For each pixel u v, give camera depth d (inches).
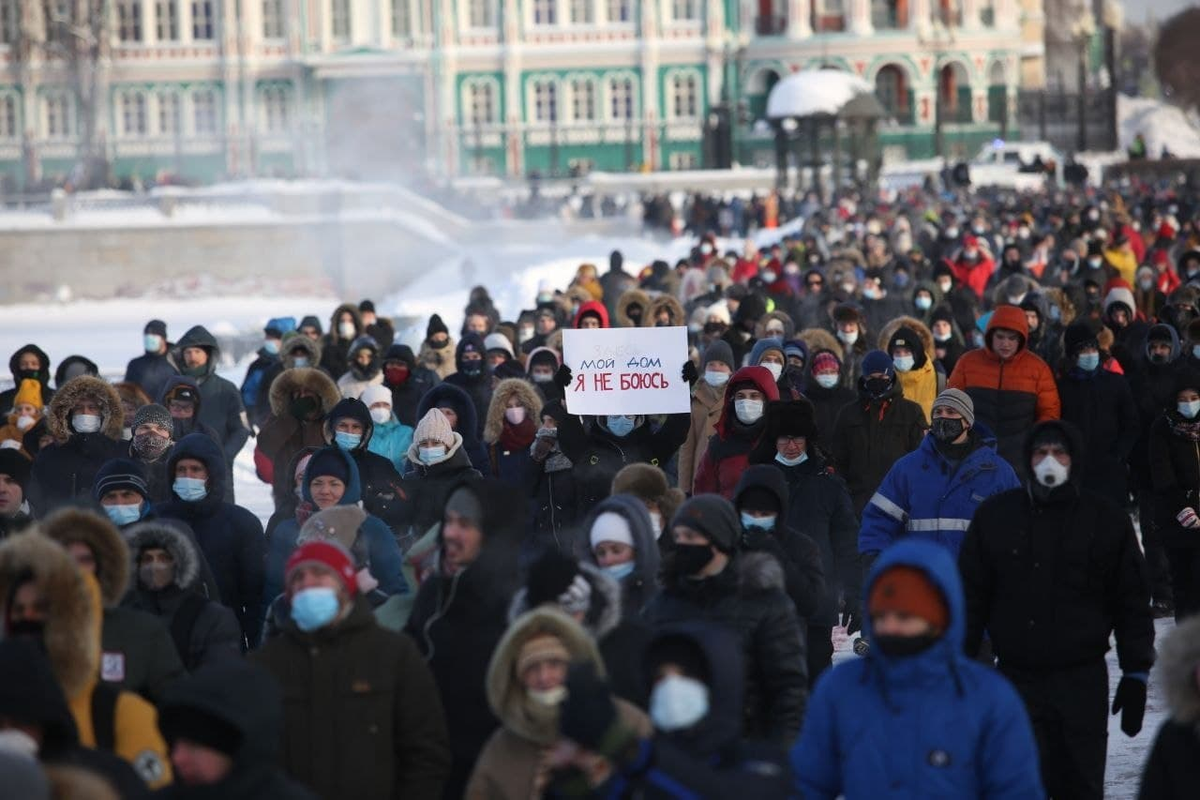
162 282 7696.9
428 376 1980.8
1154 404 1894.7
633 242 7657.5
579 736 606.5
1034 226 5093.5
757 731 871.1
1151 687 1437.0
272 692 654.5
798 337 1879.9
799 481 1257.4
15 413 1761.8
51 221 7691.9
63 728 657.0
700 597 880.3
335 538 1088.2
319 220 7824.8
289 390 1624.0
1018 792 714.2
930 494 1214.3
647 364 1380.4
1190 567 1493.6
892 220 6171.3
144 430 1451.8
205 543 1188.5
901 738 719.1
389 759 819.4
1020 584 1014.4
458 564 887.1
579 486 1362.0
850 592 1255.5
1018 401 1535.4
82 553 844.6
